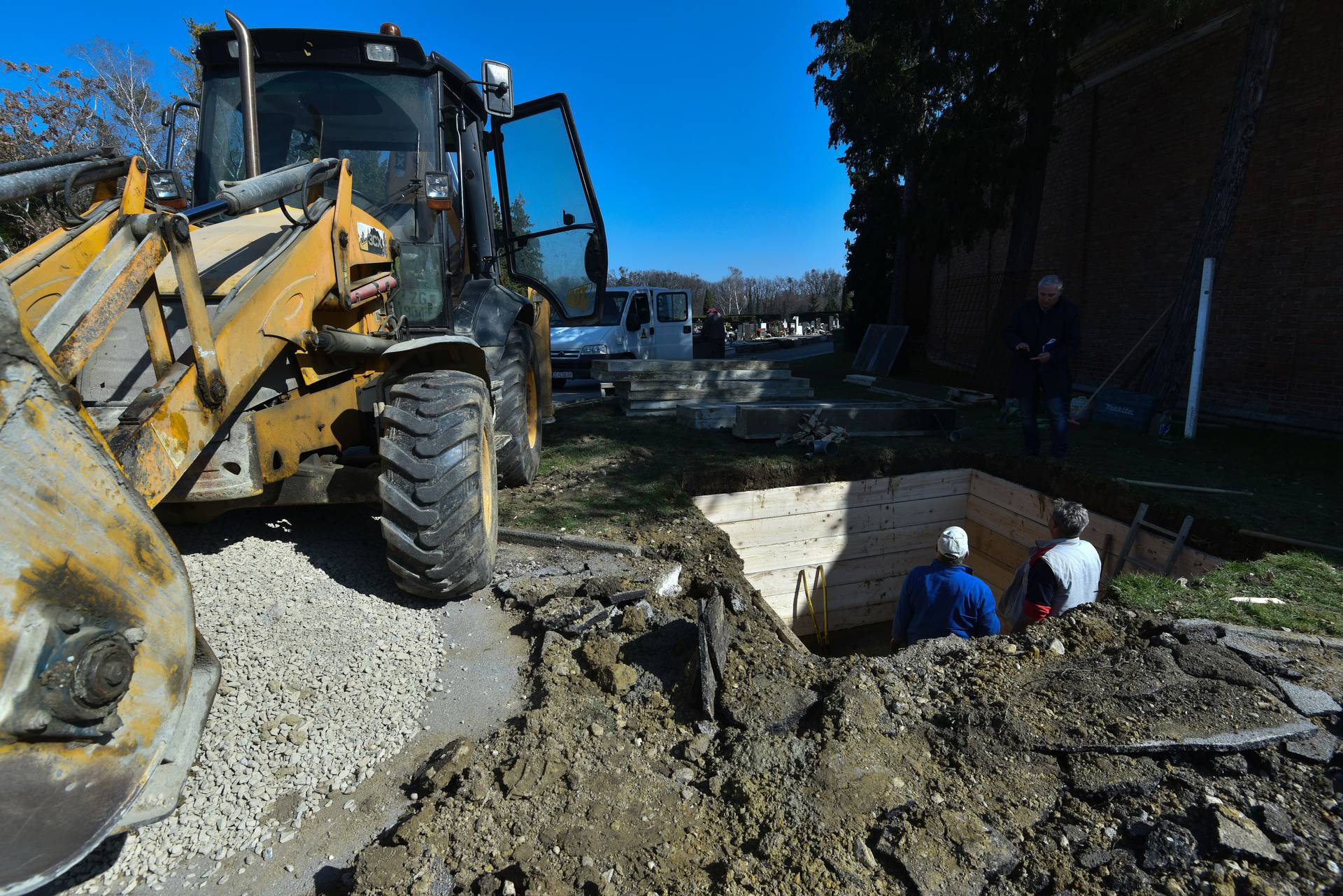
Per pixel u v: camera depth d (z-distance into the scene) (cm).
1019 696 281
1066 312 630
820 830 217
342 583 349
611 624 338
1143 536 541
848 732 258
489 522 356
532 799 234
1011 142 1048
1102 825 223
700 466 623
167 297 268
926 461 694
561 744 258
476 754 255
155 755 166
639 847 215
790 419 711
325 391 326
